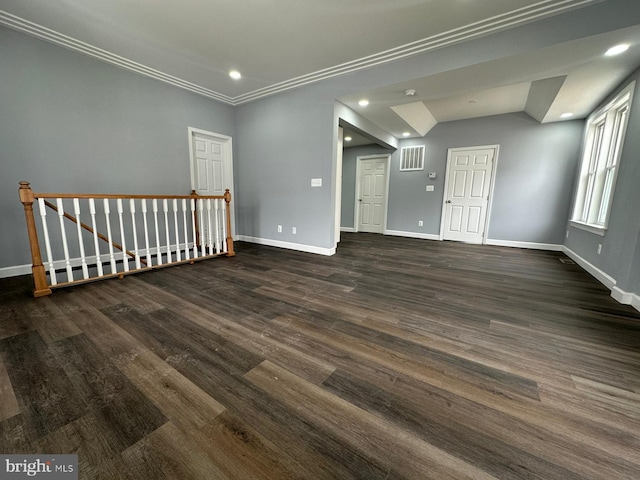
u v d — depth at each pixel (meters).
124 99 3.56
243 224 5.24
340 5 2.33
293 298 2.41
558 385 1.35
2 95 2.70
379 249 4.77
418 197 6.16
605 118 3.60
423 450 0.99
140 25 2.65
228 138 4.91
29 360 1.47
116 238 3.64
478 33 2.63
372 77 3.41
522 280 3.04
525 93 3.99
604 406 1.22
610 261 2.81
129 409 1.15
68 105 3.11
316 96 3.95
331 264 3.63
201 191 4.67
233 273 3.13
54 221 3.12
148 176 3.88
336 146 4.02
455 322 2.01
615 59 2.56
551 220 4.82
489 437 1.05
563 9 2.27
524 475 0.91
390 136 5.84
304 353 1.58
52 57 2.96
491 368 1.48
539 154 4.83
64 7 2.39
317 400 1.23
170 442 1.00
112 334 1.75
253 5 2.34
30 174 2.91
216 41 2.91
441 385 1.34
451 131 5.62
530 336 1.82
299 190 4.36
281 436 1.04
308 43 2.92
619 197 2.76
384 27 2.62
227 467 0.92
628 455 0.98
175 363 1.47
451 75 3.01
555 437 1.06
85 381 1.31
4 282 2.68
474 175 5.45
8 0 2.30
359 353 1.60
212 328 1.85
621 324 2.01
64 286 2.57
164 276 2.97
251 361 1.50
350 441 1.03
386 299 2.42
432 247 5.02
